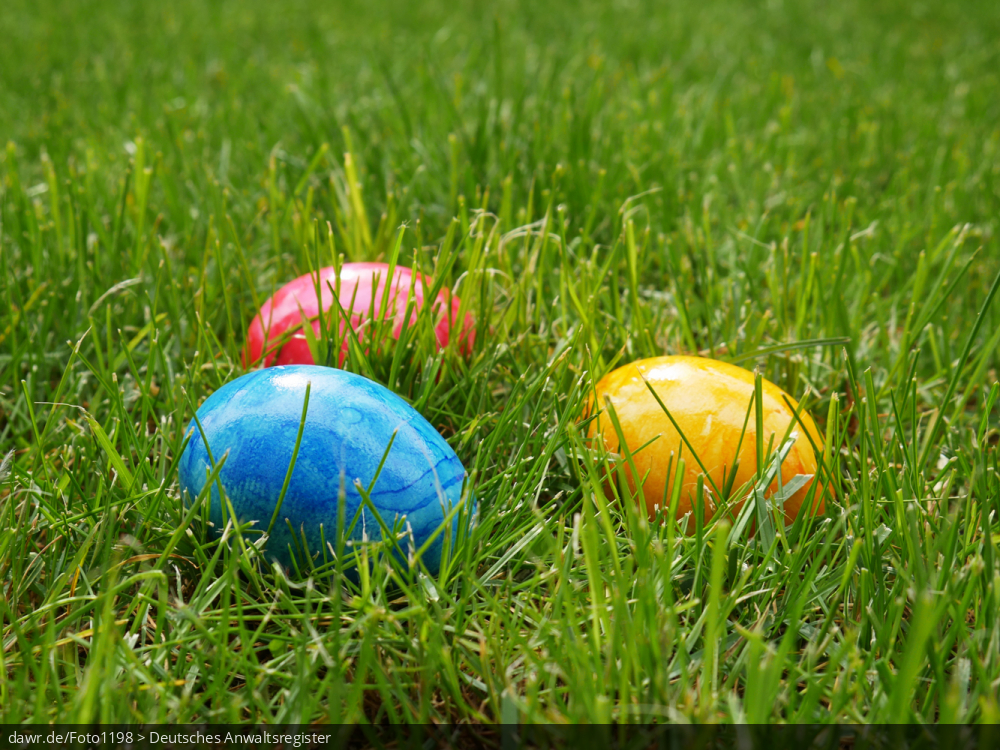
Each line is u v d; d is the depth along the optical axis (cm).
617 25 126
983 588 41
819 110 88
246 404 42
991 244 59
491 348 49
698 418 44
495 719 40
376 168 62
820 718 40
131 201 58
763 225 58
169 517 44
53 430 47
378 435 42
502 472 45
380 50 107
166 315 51
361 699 40
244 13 129
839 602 42
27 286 53
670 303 54
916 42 122
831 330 51
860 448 44
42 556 43
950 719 38
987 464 45
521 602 42
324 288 48
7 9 124
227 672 40
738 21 131
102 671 40
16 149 69
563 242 51
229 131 72
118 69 96
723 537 39
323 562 42
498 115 67
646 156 67
